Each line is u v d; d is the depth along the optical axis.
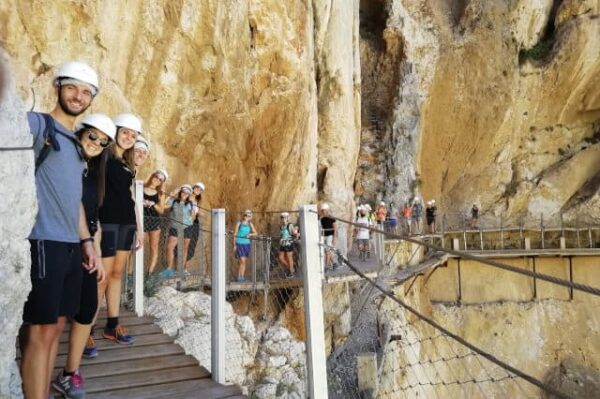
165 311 6.45
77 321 3.20
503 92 23.89
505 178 25.30
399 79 22.59
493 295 21.27
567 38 23.75
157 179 7.18
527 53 24.58
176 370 4.07
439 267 21.17
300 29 12.48
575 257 21.94
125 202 4.23
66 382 3.31
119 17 8.41
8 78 1.28
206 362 6.33
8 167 2.05
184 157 10.36
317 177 15.45
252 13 11.10
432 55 22.88
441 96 23.23
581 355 20.80
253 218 11.81
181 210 7.88
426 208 21.36
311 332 3.05
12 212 2.10
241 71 10.92
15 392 2.23
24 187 2.16
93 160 3.25
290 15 12.17
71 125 2.83
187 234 8.01
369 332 11.35
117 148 4.27
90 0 7.68
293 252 10.23
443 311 20.41
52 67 7.36
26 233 2.20
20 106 2.18
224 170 11.07
